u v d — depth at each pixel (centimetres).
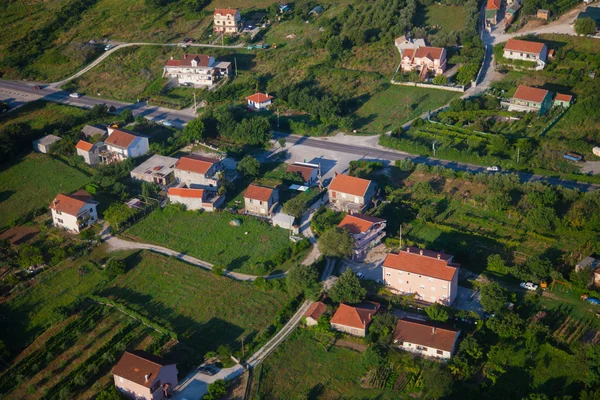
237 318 12938
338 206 15925
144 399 11169
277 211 16025
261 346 12150
